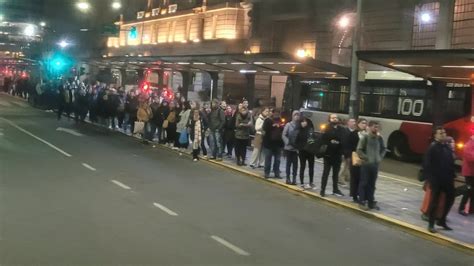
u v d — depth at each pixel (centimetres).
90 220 908
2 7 8338
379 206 1157
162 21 5450
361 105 2200
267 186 1374
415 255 832
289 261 745
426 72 1694
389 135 2075
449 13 2583
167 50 5231
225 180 1427
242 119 1662
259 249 796
